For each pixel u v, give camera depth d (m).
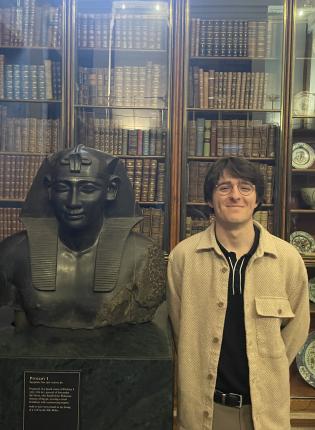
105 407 1.42
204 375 1.43
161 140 2.89
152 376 1.42
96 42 2.86
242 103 2.90
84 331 1.62
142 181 2.91
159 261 1.77
